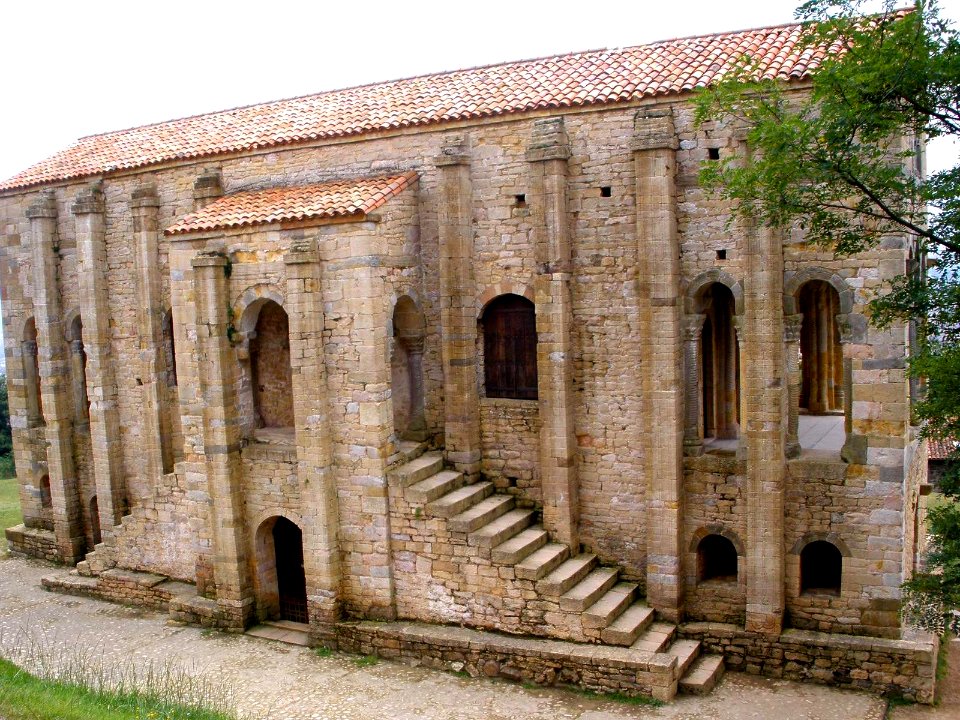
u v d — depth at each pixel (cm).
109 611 2527
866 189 1370
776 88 1625
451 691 1917
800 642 1923
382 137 2320
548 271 2102
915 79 1260
